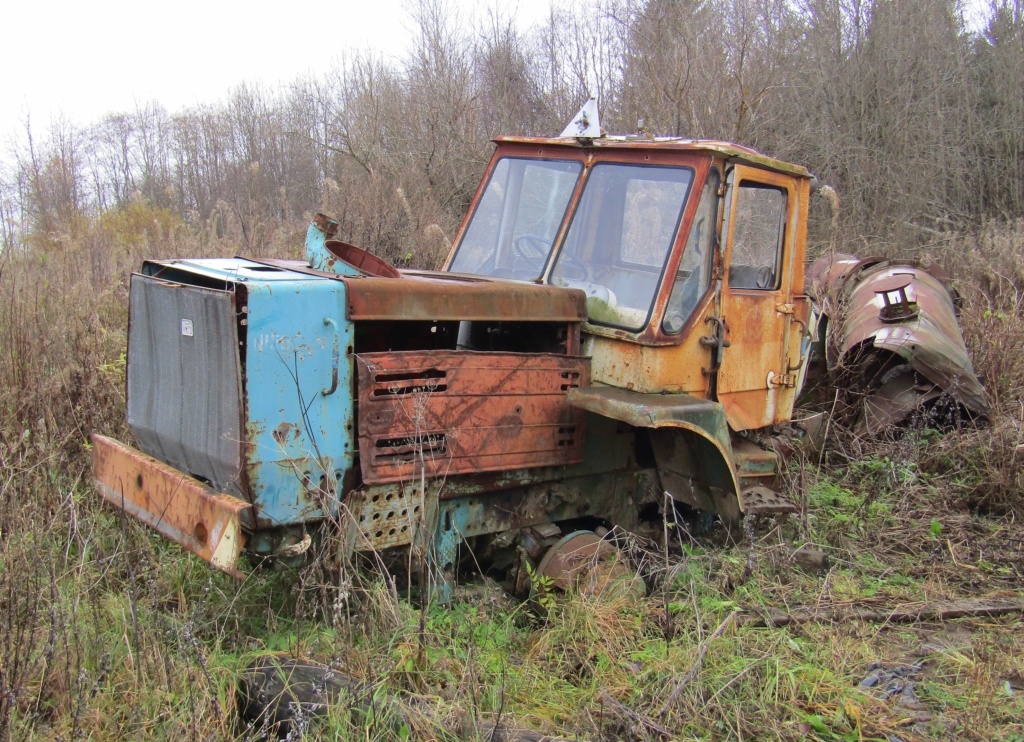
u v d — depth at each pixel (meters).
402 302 3.83
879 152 16.03
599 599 4.04
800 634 4.13
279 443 3.54
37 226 13.08
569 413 4.41
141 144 19.42
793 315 5.29
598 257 4.72
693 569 4.45
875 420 7.01
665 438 4.62
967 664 3.88
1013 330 7.95
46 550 4.07
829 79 16.55
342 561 3.66
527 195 5.11
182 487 3.65
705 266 4.62
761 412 5.17
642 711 3.40
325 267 4.05
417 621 3.74
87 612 3.70
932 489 6.06
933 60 17.33
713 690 3.49
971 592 4.77
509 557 4.44
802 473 5.52
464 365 3.99
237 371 3.45
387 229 9.95
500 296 4.15
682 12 13.74
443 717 3.14
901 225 14.85
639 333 4.35
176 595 4.06
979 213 16.48
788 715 3.46
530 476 4.35
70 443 5.12
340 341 3.68
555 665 3.76
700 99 12.43
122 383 5.77
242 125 17.80
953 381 6.68
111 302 7.68
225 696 3.26
